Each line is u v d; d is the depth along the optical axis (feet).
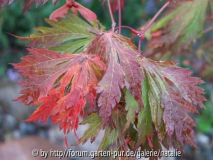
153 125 1.03
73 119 0.93
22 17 4.15
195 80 1.02
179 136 0.99
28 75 0.95
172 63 1.03
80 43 1.08
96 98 0.98
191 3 1.65
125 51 1.01
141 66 1.01
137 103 1.00
